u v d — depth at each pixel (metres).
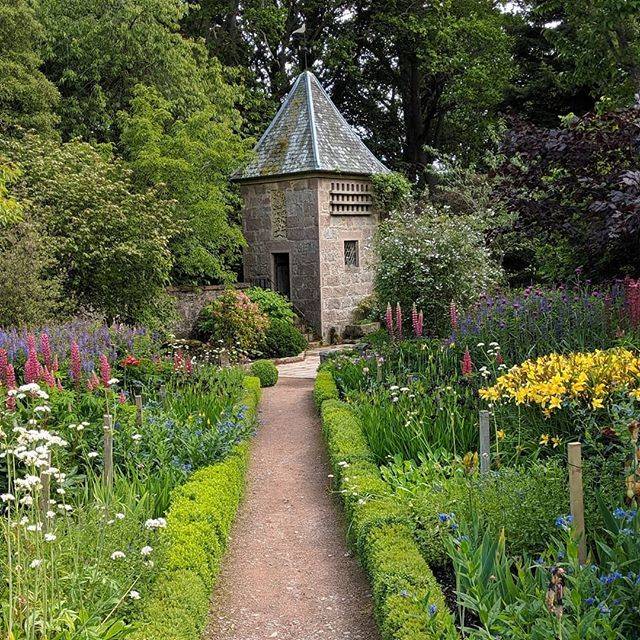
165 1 18.17
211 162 17.17
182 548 4.66
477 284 13.36
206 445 6.96
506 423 6.07
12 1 15.31
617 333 7.31
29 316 10.79
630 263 9.19
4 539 3.92
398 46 27.00
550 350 8.16
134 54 17.92
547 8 16.05
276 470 7.91
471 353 8.53
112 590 3.82
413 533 4.89
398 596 3.89
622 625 3.14
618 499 4.29
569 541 3.34
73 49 17.31
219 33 24.08
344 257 20.28
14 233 11.35
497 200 9.48
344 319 20.22
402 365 9.37
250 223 20.70
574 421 5.32
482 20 25.72
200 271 18.42
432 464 6.23
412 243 13.38
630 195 7.47
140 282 13.79
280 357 17.23
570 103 23.61
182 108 18.27
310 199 19.50
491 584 3.60
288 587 5.11
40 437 3.87
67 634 3.18
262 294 18.41
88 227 12.91
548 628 3.07
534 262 16.25
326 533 6.06
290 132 20.50
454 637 3.22
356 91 28.62
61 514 4.89
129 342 9.98
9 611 3.17
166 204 14.74
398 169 28.02
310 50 25.53
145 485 5.72
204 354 14.39
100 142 18.48
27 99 15.66
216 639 4.41
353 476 6.12
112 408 6.84
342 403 9.24
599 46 14.83
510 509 4.42
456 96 26.02
